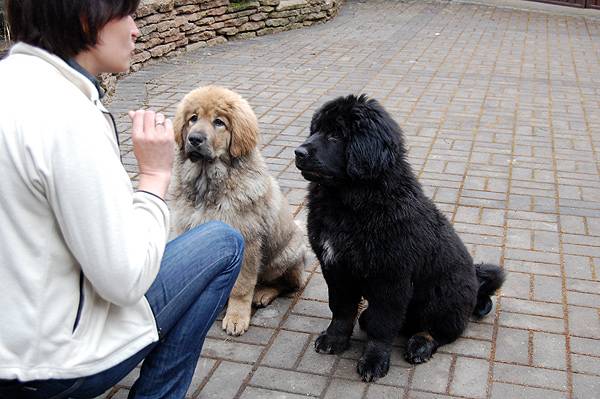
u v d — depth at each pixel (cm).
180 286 242
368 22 1375
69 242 190
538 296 401
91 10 195
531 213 522
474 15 1480
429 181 583
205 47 1104
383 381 322
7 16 204
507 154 657
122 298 195
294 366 334
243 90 859
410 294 322
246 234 356
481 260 445
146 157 218
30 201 187
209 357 340
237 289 368
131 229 192
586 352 347
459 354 345
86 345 203
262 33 1220
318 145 298
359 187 303
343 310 342
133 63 926
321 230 323
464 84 919
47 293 193
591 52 1142
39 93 187
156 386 254
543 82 941
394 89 886
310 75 945
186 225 361
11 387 201
